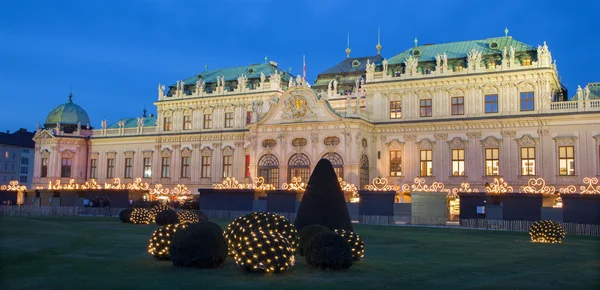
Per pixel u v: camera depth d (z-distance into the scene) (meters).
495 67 73.94
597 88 74.19
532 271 24.73
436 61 78.38
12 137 142.25
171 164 96.94
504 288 20.36
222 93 93.75
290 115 79.00
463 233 49.00
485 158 73.75
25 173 144.62
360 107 80.12
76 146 104.56
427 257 30.16
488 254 31.94
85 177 104.94
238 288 19.67
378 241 39.75
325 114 76.69
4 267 23.61
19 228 38.31
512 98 72.81
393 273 23.70
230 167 91.81
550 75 71.12
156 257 26.12
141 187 96.94
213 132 93.06
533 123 71.12
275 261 22.50
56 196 82.12
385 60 80.88
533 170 71.06
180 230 24.14
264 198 69.38
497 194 57.28
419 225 58.91
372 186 76.00
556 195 59.59
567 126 69.44
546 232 40.50
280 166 78.69
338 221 30.62
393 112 80.06
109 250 30.30
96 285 19.91
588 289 20.28
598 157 67.44
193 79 101.38
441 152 76.19
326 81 94.56
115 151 102.56
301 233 27.91
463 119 74.62
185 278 21.41
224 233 27.31
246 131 90.12
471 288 20.25
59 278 21.22
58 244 31.06
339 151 75.56
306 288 19.88
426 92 78.12
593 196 51.75
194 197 89.25
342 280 21.59
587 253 32.84
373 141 80.19
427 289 20.06
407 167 78.00
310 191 31.34
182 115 97.44
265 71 96.12
